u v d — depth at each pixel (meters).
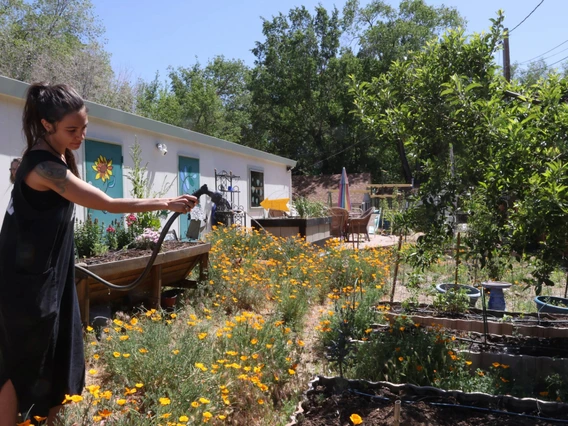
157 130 9.53
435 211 4.04
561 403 3.04
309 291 6.53
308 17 36.34
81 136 2.39
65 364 2.50
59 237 2.35
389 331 4.41
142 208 2.45
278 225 12.07
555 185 3.25
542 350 4.52
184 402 2.97
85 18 28.09
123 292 5.20
